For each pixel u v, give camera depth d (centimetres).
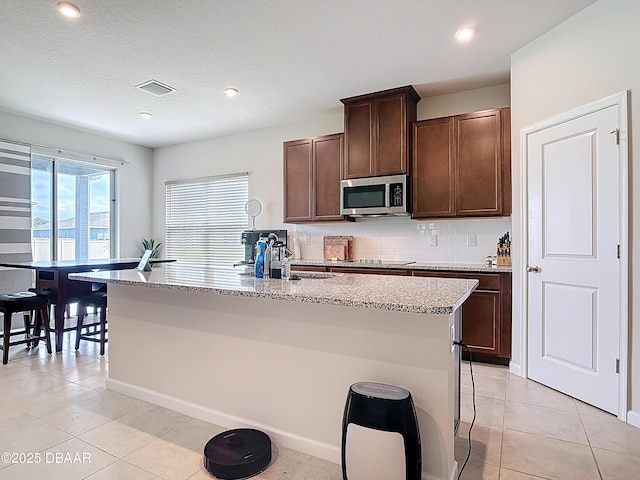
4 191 440
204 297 229
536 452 196
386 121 394
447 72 350
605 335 243
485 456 192
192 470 180
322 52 311
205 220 576
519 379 301
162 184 619
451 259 406
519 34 286
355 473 155
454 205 368
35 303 354
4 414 237
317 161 446
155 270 304
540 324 292
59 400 258
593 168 251
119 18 261
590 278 253
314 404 192
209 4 246
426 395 164
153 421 228
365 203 403
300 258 489
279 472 178
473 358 344
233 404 219
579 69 260
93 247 554
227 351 220
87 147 534
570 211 267
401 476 149
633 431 217
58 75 350
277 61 326
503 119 348
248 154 535
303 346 195
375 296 163
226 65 333
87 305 375
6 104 423
